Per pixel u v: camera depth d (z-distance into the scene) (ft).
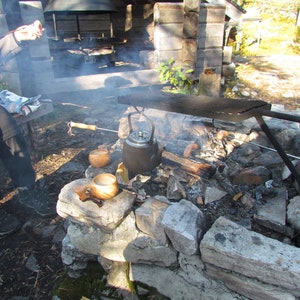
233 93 17.84
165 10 14.57
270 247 4.42
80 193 5.42
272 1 42.65
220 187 6.31
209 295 4.99
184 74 16.11
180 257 5.08
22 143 7.54
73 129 12.55
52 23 18.79
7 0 11.78
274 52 30.53
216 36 16.65
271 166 6.95
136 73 15.30
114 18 20.47
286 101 16.80
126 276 5.76
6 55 7.54
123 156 5.88
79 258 6.12
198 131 8.20
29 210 8.11
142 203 5.65
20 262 6.64
